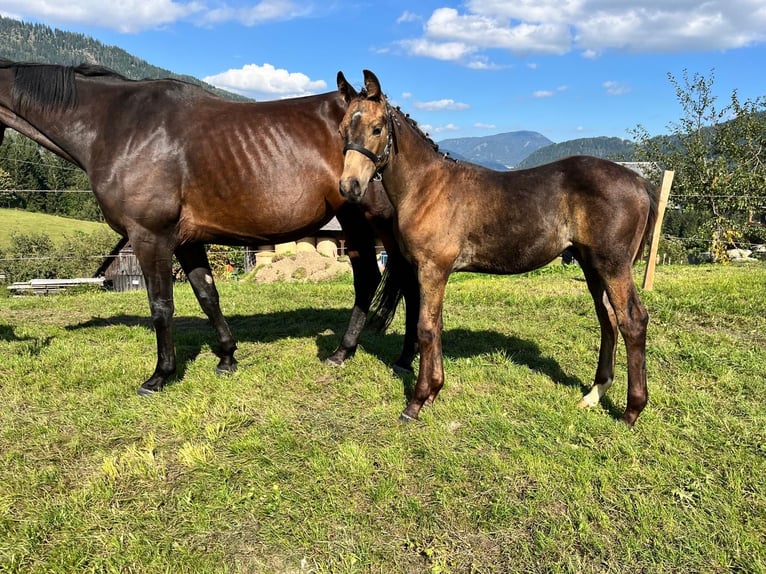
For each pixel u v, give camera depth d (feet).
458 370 13.28
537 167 10.21
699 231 43.09
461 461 8.95
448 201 9.85
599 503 7.87
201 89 12.57
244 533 7.39
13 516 7.75
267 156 11.88
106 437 10.14
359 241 14.24
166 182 11.42
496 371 13.09
